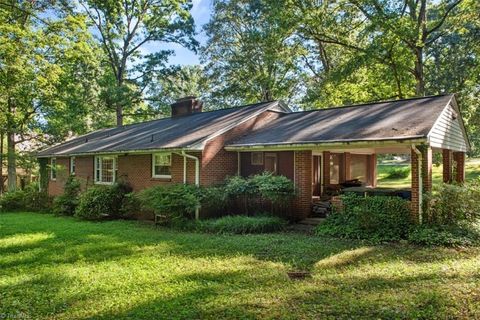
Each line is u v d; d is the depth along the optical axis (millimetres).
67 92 24797
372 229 9859
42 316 5012
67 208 16719
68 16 16703
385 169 32562
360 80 23484
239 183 12664
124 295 5719
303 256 7941
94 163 18484
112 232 11492
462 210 9891
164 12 29188
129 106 30516
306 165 12500
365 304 5109
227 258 7906
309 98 25562
